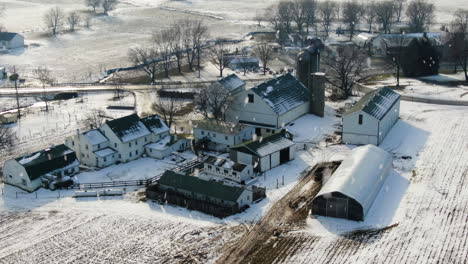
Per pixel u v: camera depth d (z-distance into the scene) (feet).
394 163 330.75
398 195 288.30
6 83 578.66
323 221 265.75
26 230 268.41
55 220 277.85
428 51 543.80
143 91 526.57
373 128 356.79
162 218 275.59
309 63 442.50
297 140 374.43
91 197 303.27
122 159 349.00
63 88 549.54
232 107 410.31
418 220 260.62
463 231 248.52
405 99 466.70
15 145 386.11
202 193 286.05
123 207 289.33
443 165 324.19
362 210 261.65
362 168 291.58
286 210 278.67
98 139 346.95
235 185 306.55
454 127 391.45
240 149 329.52
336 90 500.33
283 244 246.06
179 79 573.33
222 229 261.85
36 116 455.22
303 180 312.71
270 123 395.14
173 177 300.20
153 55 624.59
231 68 616.39
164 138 370.94
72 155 336.49
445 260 226.38
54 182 312.29
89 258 240.73
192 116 437.99
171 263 234.17
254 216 273.54
